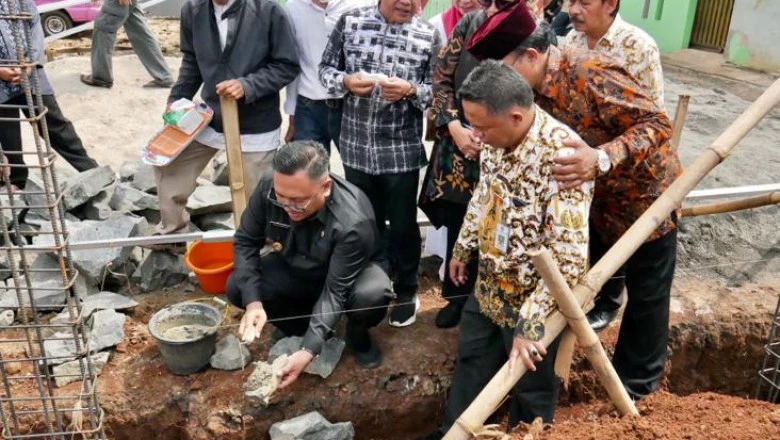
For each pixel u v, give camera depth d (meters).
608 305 3.95
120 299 4.11
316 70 4.51
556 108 3.03
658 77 3.11
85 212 4.80
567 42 3.46
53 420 3.47
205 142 4.26
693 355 4.23
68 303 2.75
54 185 2.55
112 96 7.25
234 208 3.99
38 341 2.87
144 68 8.09
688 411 3.08
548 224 2.66
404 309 4.05
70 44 9.45
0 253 4.34
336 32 3.89
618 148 2.69
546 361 3.01
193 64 4.32
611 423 2.87
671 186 2.96
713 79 9.78
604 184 3.06
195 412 3.59
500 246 2.82
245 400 3.61
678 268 4.69
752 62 10.11
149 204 4.82
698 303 4.34
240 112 4.15
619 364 3.51
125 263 4.34
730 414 2.98
